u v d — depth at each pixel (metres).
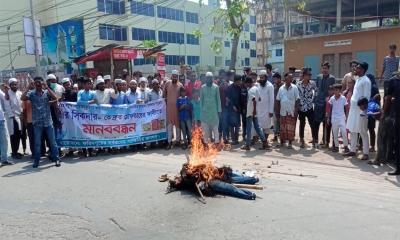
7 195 6.20
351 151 8.53
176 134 10.27
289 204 5.41
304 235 4.36
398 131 7.00
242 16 12.92
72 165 8.34
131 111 9.88
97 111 9.55
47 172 7.71
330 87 9.16
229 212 5.14
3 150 8.60
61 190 6.37
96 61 23.75
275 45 52.09
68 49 33.44
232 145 10.16
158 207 5.40
